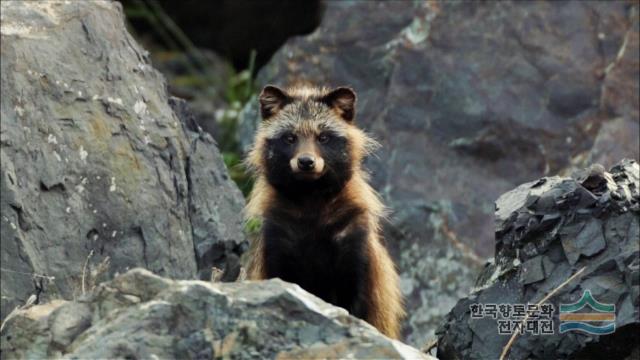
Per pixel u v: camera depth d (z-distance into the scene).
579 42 18.08
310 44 18.91
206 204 13.85
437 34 18.30
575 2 18.30
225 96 21.88
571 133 17.55
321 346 8.41
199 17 21.38
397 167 17.50
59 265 12.26
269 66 19.11
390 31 18.62
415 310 16.64
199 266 13.65
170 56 22.28
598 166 10.67
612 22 18.19
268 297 8.51
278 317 8.47
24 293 11.85
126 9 21.34
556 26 18.20
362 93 18.30
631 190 10.45
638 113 17.61
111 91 13.23
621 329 10.06
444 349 11.06
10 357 8.71
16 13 13.11
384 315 13.08
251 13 21.09
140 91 13.49
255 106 19.12
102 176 12.81
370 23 18.73
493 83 17.89
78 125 12.81
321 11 19.78
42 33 13.00
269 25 21.20
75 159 12.67
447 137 17.69
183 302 8.44
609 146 17.36
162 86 13.86
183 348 8.36
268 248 12.93
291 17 21.05
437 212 17.16
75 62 13.05
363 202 13.03
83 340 8.48
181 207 13.46
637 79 17.80
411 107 17.89
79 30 13.25
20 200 12.05
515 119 17.64
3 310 11.69
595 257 10.34
